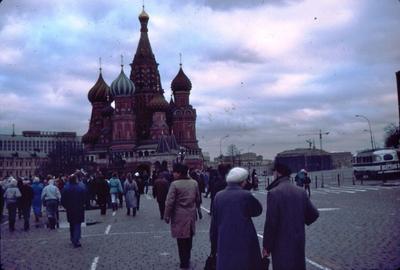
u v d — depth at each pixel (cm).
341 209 2648
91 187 3697
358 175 7162
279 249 805
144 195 5784
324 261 1240
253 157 19325
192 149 15700
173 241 1723
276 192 820
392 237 1577
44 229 2381
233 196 863
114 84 14975
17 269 1290
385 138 12225
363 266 1157
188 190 1243
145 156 14250
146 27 16700
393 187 4653
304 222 821
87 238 1909
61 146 15400
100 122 17012
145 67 16312
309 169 17412
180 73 16362
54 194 2372
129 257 1424
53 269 1279
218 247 854
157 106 15400
